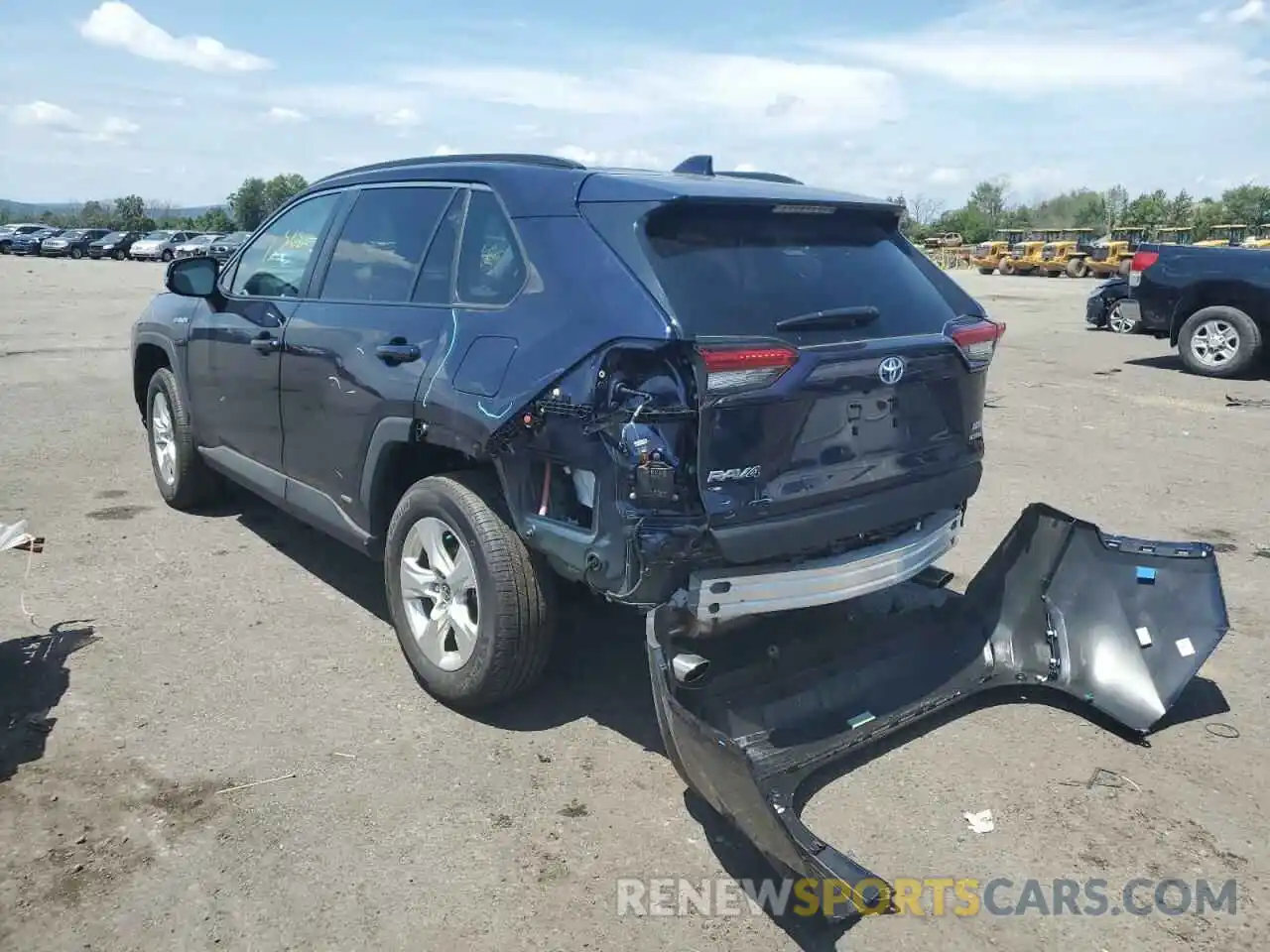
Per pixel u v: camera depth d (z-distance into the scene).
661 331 2.99
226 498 6.27
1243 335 11.56
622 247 3.24
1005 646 4.12
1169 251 12.23
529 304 3.41
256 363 4.79
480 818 3.17
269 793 3.26
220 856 2.96
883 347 3.39
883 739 3.70
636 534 3.03
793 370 3.11
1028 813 3.28
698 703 3.29
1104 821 3.25
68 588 4.89
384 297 4.12
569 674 4.14
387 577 4.03
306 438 4.48
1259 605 5.01
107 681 3.97
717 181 3.63
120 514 6.07
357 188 4.56
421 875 2.90
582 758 3.53
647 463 2.98
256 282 5.11
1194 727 3.85
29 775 3.32
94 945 2.59
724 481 3.05
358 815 3.17
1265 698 4.07
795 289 3.36
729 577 3.16
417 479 4.17
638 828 3.15
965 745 3.69
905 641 3.97
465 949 2.63
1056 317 20.56
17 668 4.06
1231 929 2.78
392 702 3.88
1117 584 4.02
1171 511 6.53
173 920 2.69
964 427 3.85
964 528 6.07
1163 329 12.51
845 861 2.75
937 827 3.20
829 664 3.72
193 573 5.14
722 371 2.97
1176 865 3.04
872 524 3.44
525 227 3.57
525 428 3.29
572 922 2.74
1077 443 8.39
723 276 3.24
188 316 5.57
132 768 3.38
